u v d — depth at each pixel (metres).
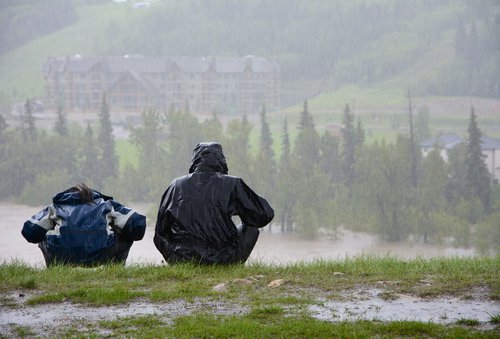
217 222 17.08
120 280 16.08
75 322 12.39
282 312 12.96
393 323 11.82
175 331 11.59
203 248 17.09
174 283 15.70
